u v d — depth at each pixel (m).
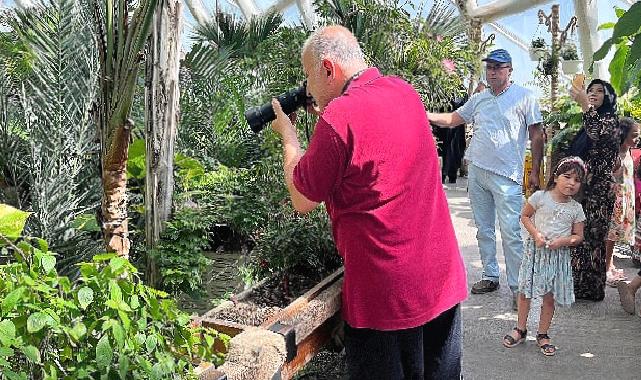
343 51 2.05
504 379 3.09
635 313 4.00
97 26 2.41
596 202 4.11
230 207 3.25
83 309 1.21
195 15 11.07
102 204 2.57
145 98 2.86
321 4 3.29
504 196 3.93
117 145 2.47
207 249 3.97
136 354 1.24
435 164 2.11
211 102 4.95
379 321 2.03
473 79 5.95
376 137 1.88
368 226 1.96
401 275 1.99
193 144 4.92
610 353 3.39
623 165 4.62
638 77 2.59
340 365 2.96
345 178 1.92
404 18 3.29
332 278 2.54
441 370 2.26
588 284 4.22
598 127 4.03
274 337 1.77
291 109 2.33
